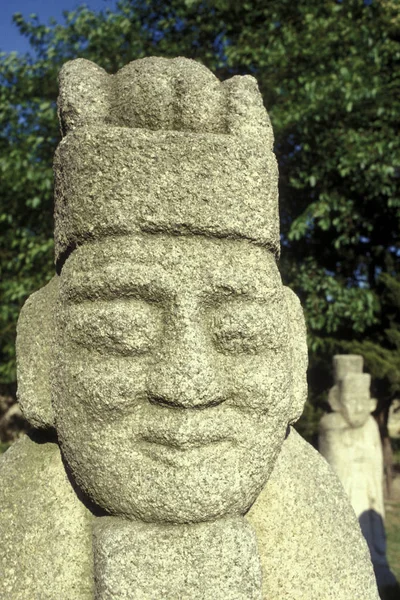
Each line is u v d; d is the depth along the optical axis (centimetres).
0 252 618
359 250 678
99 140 141
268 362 145
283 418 148
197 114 149
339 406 431
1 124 585
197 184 141
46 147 555
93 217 141
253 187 146
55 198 155
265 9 580
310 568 158
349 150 524
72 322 143
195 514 137
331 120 548
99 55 557
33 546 147
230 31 589
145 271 139
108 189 140
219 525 139
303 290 575
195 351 137
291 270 573
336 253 648
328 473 175
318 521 163
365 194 603
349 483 416
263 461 144
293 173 571
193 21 585
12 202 596
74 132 145
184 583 135
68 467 149
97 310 140
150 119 148
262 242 148
